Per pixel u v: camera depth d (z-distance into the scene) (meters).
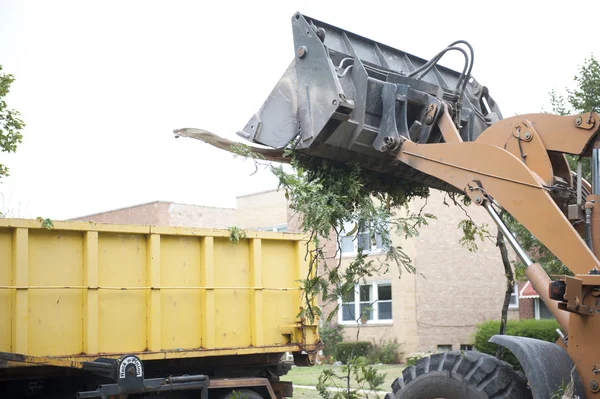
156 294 8.69
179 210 30.48
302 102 6.01
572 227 4.86
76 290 8.19
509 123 5.56
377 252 24.34
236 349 9.29
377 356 22.09
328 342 23.11
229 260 9.48
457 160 5.52
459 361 5.37
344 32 6.62
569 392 4.51
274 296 9.84
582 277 4.59
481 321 24.94
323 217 6.16
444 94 6.89
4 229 7.76
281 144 6.19
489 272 25.45
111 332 8.38
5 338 7.63
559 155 5.55
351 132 6.02
